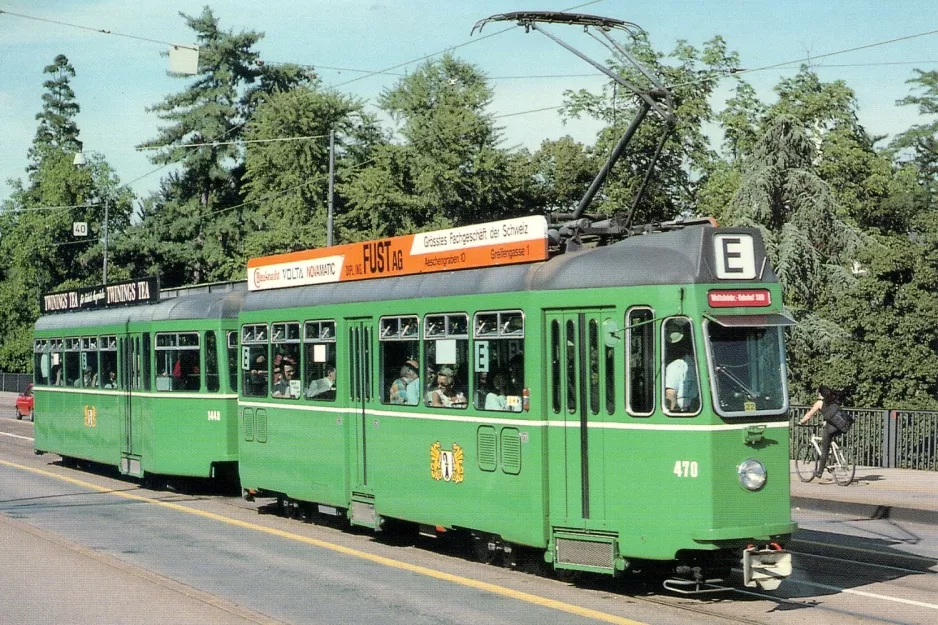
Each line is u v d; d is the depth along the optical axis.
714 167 48.22
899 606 11.59
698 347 11.52
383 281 15.91
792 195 33.44
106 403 24.97
